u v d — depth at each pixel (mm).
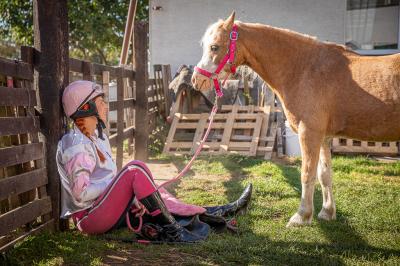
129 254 3254
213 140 8000
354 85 3709
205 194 5074
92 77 5227
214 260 3109
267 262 3064
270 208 4402
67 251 3230
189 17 9828
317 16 9367
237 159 7262
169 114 9031
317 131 3820
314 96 3811
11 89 3104
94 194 3420
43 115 3535
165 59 10016
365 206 4508
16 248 3178
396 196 4930
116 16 16672
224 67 3971
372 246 3396
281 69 3984
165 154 7793
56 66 3492
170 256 3213
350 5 9539
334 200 4512
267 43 3996
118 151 6238
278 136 7820
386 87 3604
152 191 3328
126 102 6824
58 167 3475
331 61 3850
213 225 3742
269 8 9555
